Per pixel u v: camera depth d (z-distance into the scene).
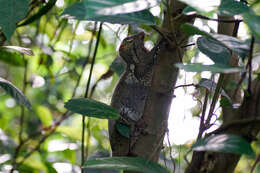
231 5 2.32
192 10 2.38
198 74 4.70
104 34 7.44
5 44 5.66
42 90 8.98
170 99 3.22
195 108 4.68
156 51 5.07
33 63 7.02
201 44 2.48
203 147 2.07
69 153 5.90
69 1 5.86
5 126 6.55
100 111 3.06
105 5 1.71
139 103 5.36
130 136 3.33
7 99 9.02
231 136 2.09
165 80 3.20
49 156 6.54
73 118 8.47
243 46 2.20
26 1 3.13
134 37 5.28
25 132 8.08
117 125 4.40
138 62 5.27
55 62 7.17
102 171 3.68
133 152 3.25
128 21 2.55
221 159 2.49
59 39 6.20
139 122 3.32
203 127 2.86
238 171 5.79
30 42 6.19
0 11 3.09
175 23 2.99
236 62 3.18
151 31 5.79
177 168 4.02
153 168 2.59
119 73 5.68
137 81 5.34
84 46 7.94
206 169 2.51
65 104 3.10
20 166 5.38
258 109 2.38
